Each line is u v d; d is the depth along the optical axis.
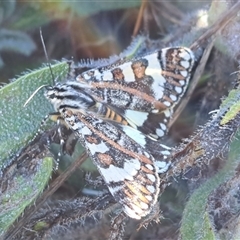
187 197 0.17
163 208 0.18
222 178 0.17
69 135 0.17
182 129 0.19
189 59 0.16
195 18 0.19
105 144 0.15
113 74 0.16
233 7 0.18
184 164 0.16
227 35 0.18
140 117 0.16
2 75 0.19
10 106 0.16
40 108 0.17
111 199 0.16
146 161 0.15
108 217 0.18
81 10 0.19
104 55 0.20
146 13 0.20
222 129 0.16
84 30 0.20
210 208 0.16
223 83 0.19
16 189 0.16
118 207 0.16
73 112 0.16
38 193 0.16
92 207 0.17
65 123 0.17
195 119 0.19
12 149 0.16
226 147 0.16
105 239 0.18
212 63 0.19
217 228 0.16
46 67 0.17
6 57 0.19
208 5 0.19
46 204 0.17
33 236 0.16
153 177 0.15
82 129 0.16
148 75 0.16
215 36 0.18
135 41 0.19
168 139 0.19
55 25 0.20
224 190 0.16
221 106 0.16
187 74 0.16
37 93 0.17
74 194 0.18
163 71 0.16
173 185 0.18
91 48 0.20
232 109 0.15
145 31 0.20
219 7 0.18
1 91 0.16
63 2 0.19
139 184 0.15
